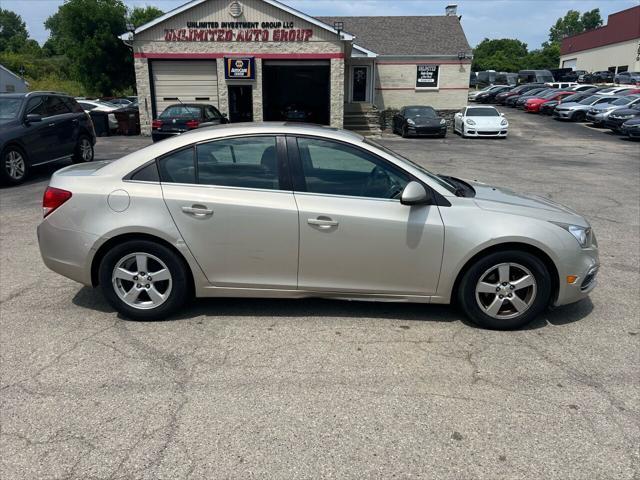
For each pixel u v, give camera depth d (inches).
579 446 108.8
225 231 155.7
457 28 1215.6
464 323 165.6
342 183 157.8
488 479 99.6
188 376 133.9
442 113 1149.7
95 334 156.5
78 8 1440.7
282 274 159.3
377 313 172.2
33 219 298.8
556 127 1103.0
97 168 171.5
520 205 161.9
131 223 155.3
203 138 159.6
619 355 146.3
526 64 3494.1
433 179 161.9
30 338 153.9
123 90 1610.5
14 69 2129.7
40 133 426.9
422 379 133.5
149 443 108.8
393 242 154.7
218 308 175.0
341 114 896.3
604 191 410.6
